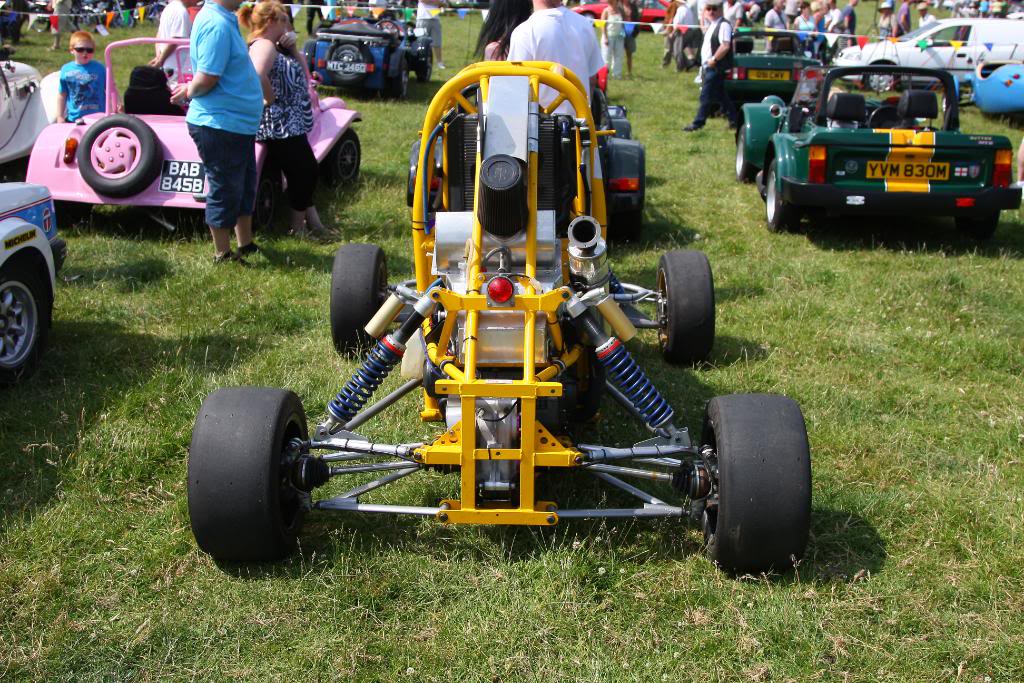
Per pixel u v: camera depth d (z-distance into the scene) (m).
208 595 3.50
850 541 3.88
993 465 4.55
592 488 4.25
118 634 3.30
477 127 4.01
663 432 3.77
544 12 6.12
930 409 5.15
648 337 6.12
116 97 8.46
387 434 4.71
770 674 3.12
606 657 3.19
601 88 7.84
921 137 8.02
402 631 3.33
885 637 3.28
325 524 3.94
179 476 4.42
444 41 25.12
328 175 9.75
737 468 3.33
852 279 7.38
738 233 8.88
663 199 10.05
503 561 3.68
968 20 18.33
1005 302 6.85
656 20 29.25
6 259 5.05
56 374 5.38
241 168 7.04
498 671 3.13
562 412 3.90
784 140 8.70
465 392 3.39
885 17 22.64
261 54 7.36
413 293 4.05
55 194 7.70
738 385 5.39
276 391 3.59
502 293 3.52
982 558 3.74
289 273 7.17
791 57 14.46
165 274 7.09
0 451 4.52
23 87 9.67
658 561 3.71
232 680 3.10
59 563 3.68
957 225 8.94
